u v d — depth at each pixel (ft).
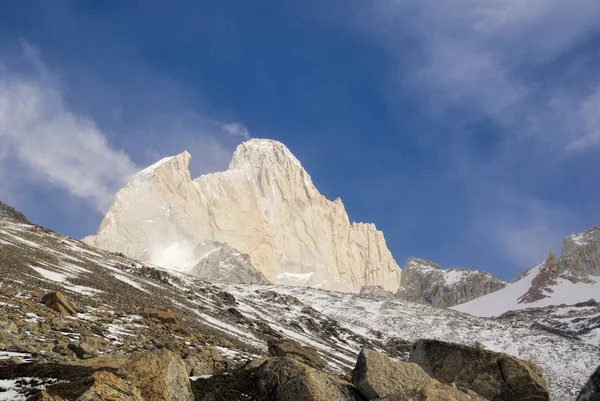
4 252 161.58
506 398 57.16
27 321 82.07
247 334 208.33
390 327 426.51
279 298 401.49
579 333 526.98
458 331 426.10
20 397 37.78
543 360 363.35
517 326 459.73
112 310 129.59
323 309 464.24
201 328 161.79
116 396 37.27
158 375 43.34
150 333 107.04
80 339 78.48
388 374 48.26
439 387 44.86
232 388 48.70
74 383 39.29
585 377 328.70
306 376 46.65
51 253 212.84
